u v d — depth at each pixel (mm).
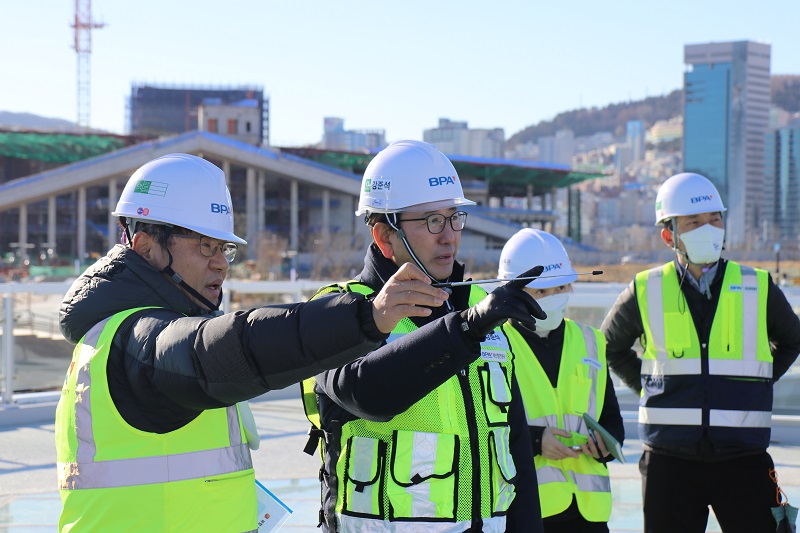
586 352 4375
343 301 2201
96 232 96625
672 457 4684
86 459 2438
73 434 2469
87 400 2439
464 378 2912
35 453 7496
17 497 6242
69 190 88312
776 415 8086
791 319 4746
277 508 3156
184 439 2465
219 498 2502
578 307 8289
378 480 2822
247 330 2195
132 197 2641
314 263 82000
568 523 4172
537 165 109312
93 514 2416
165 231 2590
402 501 2787
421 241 2928
